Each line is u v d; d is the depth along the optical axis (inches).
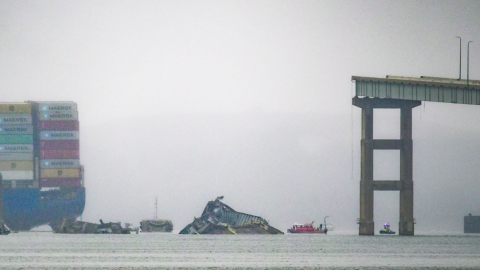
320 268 4185.5
